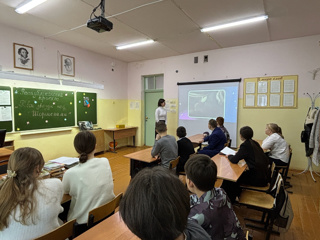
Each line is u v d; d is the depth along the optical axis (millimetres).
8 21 3473
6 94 3748
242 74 4723
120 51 5293
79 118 5129
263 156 2254
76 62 4945
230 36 4098
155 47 4879
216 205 968
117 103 6266
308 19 3277
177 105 5699
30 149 1135
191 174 1111
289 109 4258
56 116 4605
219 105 5031
